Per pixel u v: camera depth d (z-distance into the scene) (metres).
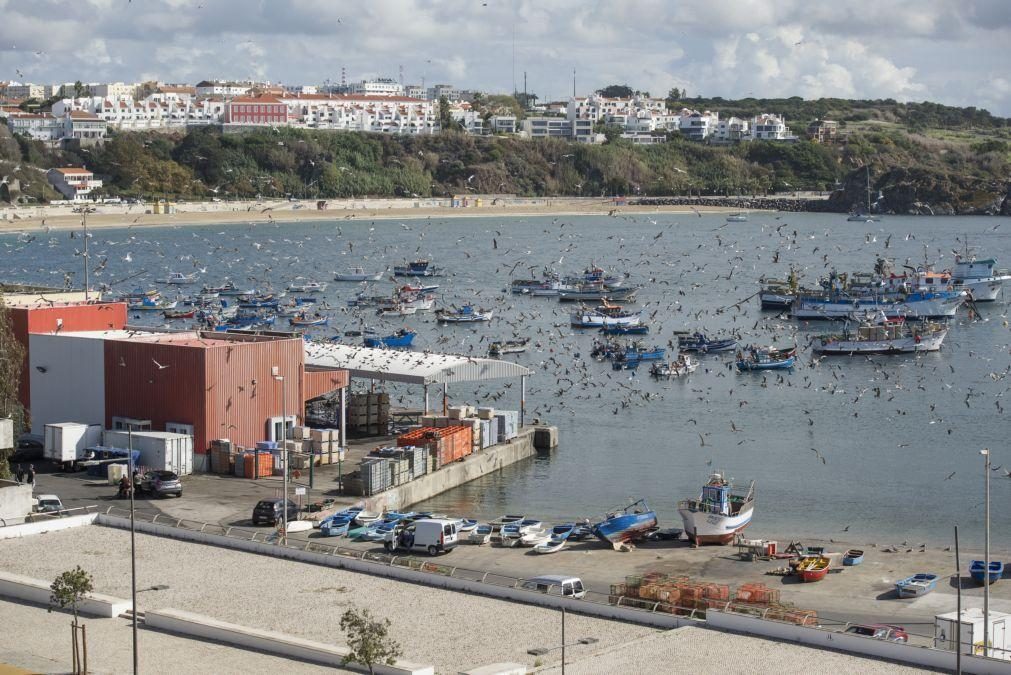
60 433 100.25
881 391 152.62
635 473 111.62
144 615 67.44
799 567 78.69
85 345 106.38
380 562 76.81
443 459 105.31
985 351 188.38
